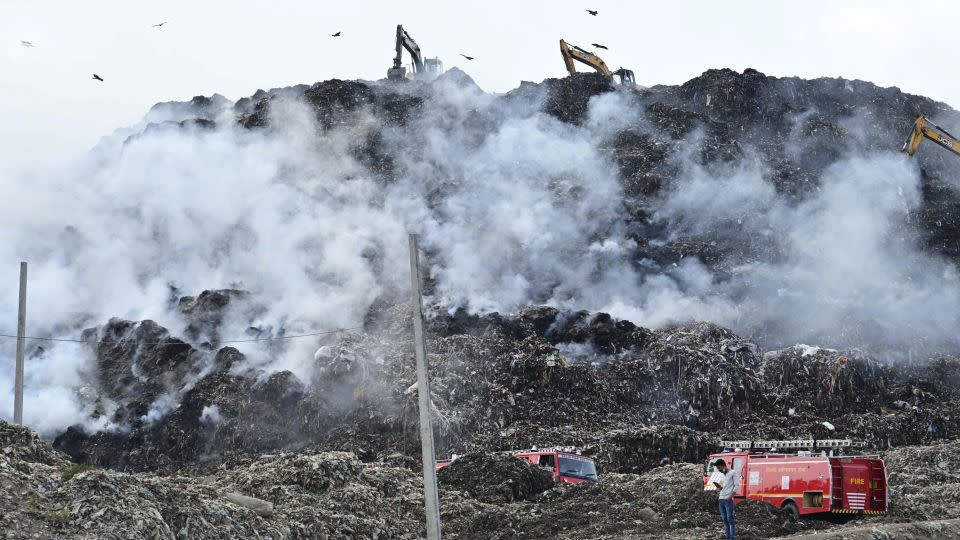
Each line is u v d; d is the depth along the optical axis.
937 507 60.28
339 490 53.50
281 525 43.94
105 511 35.50
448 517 57.88
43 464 40.12
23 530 33.22
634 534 51.84
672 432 98.94
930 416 109.00
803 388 116.94
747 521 53.78
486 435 104.62
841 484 54.06
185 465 103.25
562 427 106.25
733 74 197.62
